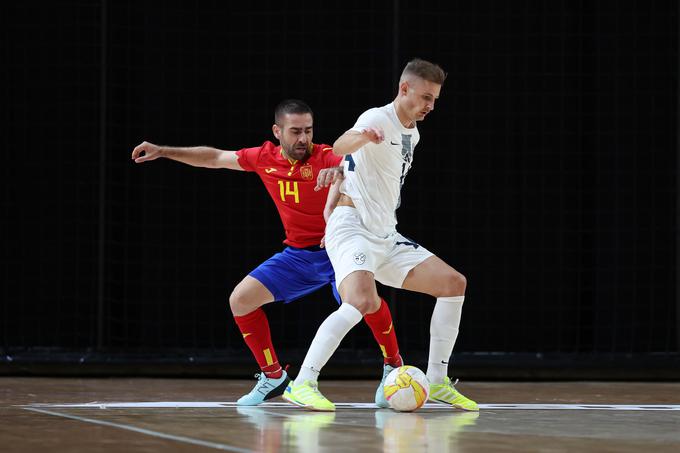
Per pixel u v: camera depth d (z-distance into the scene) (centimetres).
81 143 2466
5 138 2448
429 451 921
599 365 2198
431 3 2508
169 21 2481
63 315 2456
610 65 2488
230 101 2497
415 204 2495
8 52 2452
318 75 2508
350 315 1330
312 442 977
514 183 2495
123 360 2162
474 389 1927
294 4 2514
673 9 2492
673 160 2492
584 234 2489
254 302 1445
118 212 2464
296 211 1485
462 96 2502
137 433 1035
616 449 960
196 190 2492
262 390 1442
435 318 1402
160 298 2473
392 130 1362
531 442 1007
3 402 1474
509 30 2505
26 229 2455
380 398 1420
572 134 2492
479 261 2494
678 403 1608
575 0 2495
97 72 2469
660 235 2494
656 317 2489
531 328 2486
